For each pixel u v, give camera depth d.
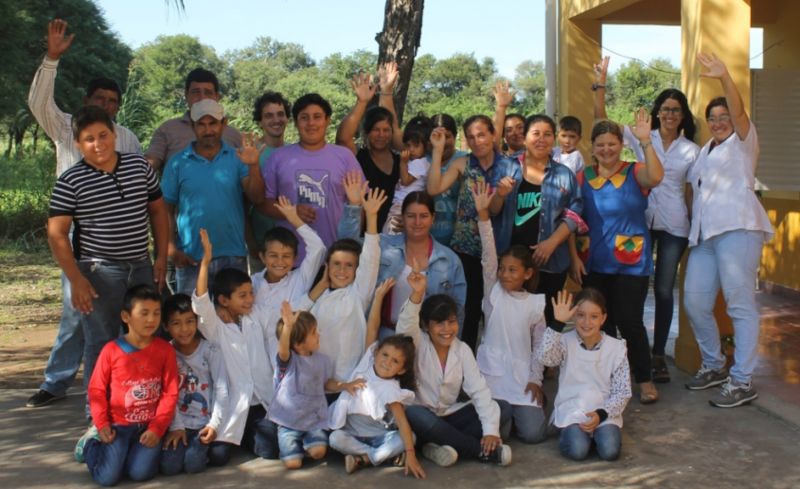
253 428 4.58
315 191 5.18
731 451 4.55
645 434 4.83
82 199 4.62
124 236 4.73
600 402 4.60
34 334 8.12
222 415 4.43
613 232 5.38
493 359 4.97
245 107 27.75
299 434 4.45
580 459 4.47
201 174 5.12
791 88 6.88
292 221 4.90
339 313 4.71
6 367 6.68
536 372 4.88
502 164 5.41
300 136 5.25
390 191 5.55
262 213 5.34
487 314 5.07
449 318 4.52
